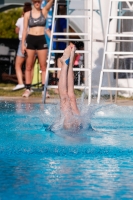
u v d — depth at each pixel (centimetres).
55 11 1809
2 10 2975
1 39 3153
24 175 629
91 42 1792
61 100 1038
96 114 1373
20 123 1148
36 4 2006
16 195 538
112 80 2138
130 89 1600
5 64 3111
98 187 574
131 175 635
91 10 1809
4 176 623
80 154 773
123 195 542
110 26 2098
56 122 1041
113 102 1841
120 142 884
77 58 2361
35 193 546
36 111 1424
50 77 2339
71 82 1047
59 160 724
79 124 1030
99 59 2123
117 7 2052
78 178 616
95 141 889
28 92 2059
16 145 835
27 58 2044
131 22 2105
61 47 2445
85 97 1991
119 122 1202
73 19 2252
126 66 2144
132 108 1549
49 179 609
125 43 2127
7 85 2789
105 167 680
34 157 745
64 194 543
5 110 1460
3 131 1020
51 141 879
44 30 2036
